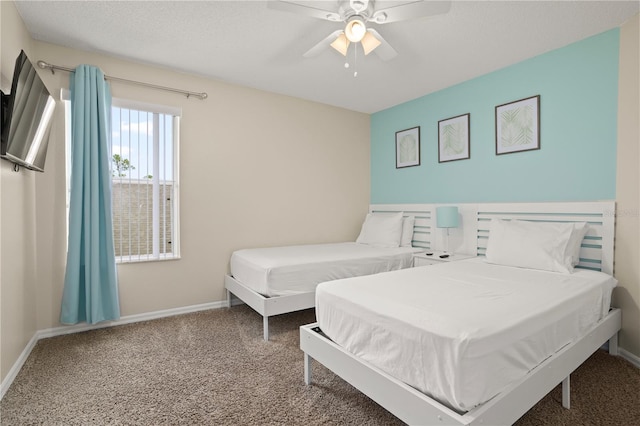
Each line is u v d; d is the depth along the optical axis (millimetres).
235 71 3248
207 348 2492
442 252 3629
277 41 2666
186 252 3322
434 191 3838
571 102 2676
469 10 2205
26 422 1635
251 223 3719
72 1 2143
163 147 3207
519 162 3039
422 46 2707
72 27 2455
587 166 2586
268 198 3832
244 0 2139
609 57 2455
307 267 2828
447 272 2410
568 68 2686
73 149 2646
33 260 2523
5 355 1927
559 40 2617
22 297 2254
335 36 2115
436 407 1229
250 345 2551
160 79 3162
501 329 1331
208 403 1800
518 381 1359
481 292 1849
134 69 3033
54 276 2699
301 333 2025
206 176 3426
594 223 2525
